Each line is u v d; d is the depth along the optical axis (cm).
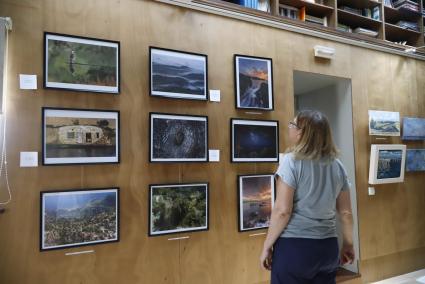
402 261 371
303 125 156
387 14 417
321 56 326
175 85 244
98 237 211
